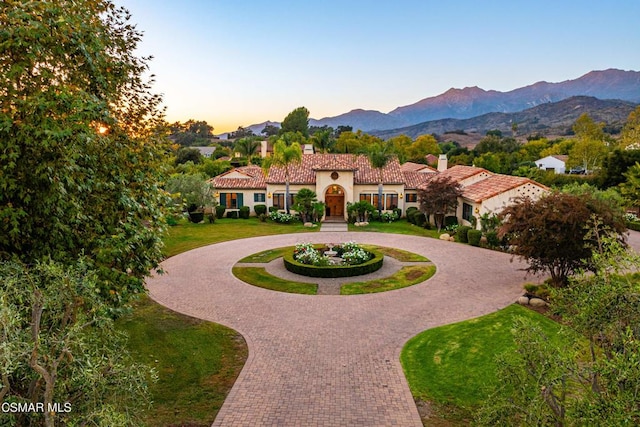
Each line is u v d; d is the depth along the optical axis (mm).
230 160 68562
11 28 7770
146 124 11672
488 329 14594
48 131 7223
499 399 6969
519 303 17344
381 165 40781
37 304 5781
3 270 6223
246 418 9742
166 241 31094
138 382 6848
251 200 42750
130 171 10547
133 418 6695
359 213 39594
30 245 8445
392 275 22141
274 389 11008
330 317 16188
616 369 5395
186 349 13328
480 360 12328
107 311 8812
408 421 9617
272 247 29281
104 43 10172
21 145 7684
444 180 35219
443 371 11820
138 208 10195
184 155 72000
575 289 7219
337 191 43062
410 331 14711
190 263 24938
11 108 7973
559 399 6488
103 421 5410
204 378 11625
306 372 11898
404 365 12250
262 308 17250
